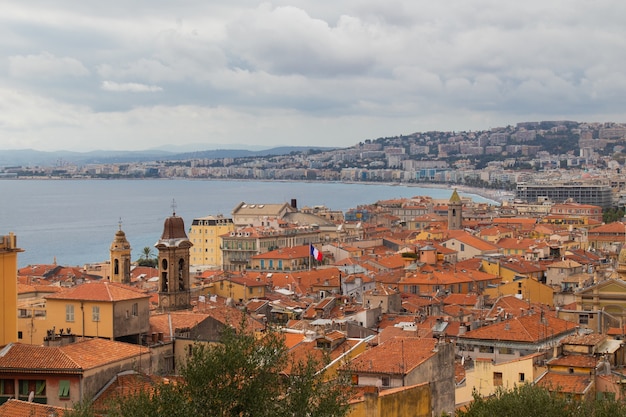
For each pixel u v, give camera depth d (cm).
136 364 11294
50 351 10712
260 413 7769
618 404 9831
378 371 11719
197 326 14000
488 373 13138
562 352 13225
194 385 7888
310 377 8381
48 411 9350
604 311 19650
